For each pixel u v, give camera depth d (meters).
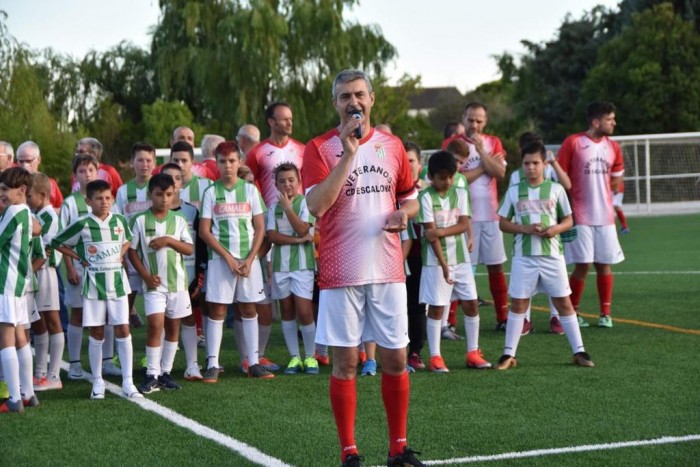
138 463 4.72
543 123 44.09
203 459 4.77
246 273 7.02
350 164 4.21
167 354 6.82
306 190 4.49
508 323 7.23
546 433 5.15
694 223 23.39
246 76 32.16
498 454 4.74
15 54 31.36
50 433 5.41
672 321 9.23
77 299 7.23
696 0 38.88
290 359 7.98
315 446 4.97
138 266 6.71
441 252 7.05
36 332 6.85
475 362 7.20
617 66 38.00
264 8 31.59
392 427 4.50
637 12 38.75
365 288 4.46
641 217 27.31
